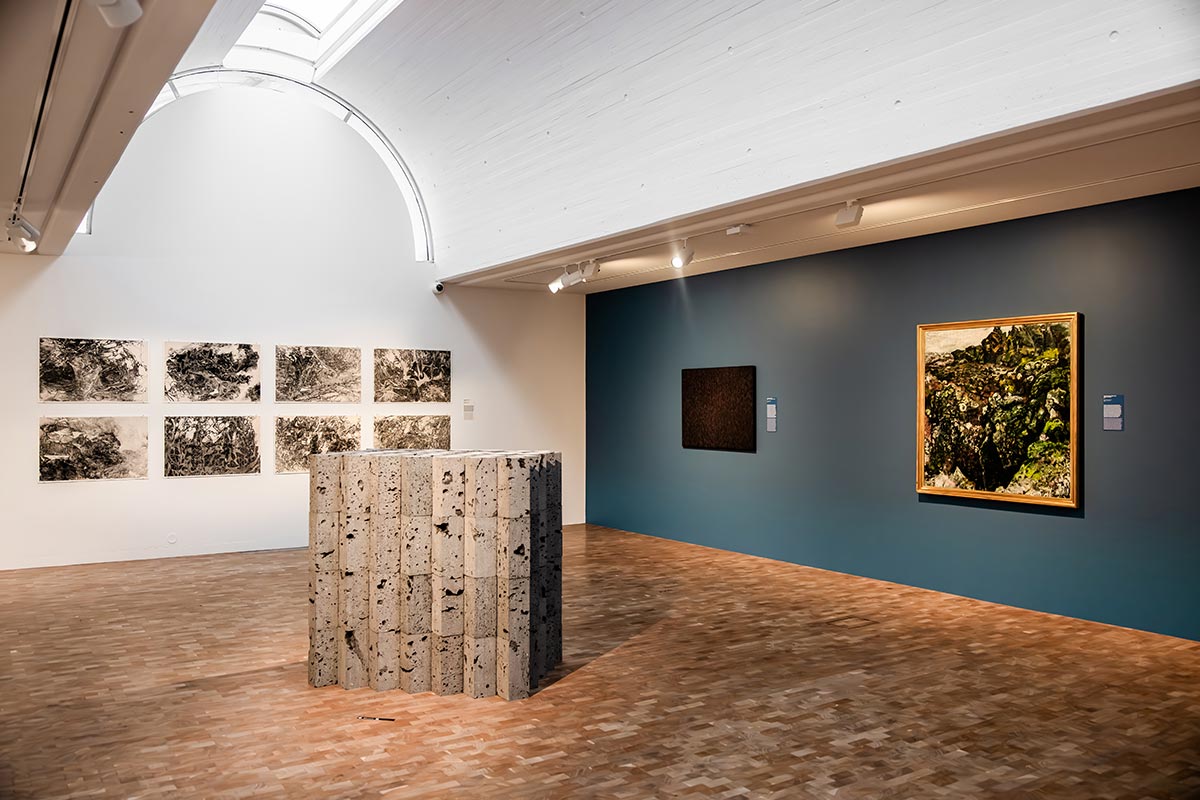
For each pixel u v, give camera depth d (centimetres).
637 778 532
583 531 1634
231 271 1396
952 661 781
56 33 512
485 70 1155
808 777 534
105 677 734
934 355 1081
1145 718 637
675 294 1512
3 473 1231
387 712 650
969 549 1050
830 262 1230
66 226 1052
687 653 806
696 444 1459
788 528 1293
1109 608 917
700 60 916
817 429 1247
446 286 1597
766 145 899
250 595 1065
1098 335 931
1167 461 874
